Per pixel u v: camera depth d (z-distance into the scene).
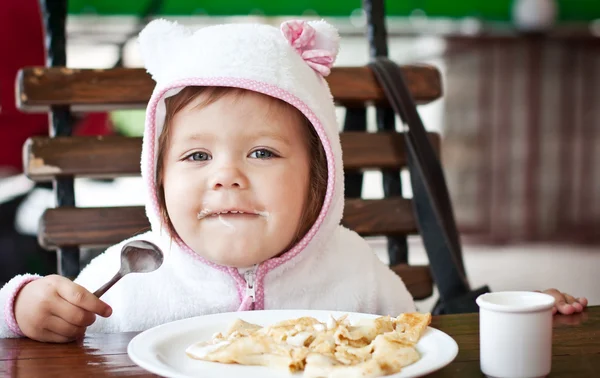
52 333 0.99
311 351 0.80
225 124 1.06
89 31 4.79
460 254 1.53
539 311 0.78
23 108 1.43
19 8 2.46
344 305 1.27
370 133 1.59
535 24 5.79
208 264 1.18
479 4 5.78
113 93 1.44
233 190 1.05
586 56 5.95
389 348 0.78
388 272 1.36
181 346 0.88
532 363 0.77
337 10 5.23
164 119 1.15
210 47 1.11
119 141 1.46
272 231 1.07
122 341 0.98
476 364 0.84
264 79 1.08
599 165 6.06
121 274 1.02
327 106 1.18
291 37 1.17
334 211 1.20
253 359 0.82
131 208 1.47
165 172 1.13
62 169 1.43
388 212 1.57
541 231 6.05
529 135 5.99
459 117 5.93
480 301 0.80
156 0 4.77
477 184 5.99
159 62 1.19
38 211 2.55
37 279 1.05
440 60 5.86
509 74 5.91
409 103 1.54
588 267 4.92
